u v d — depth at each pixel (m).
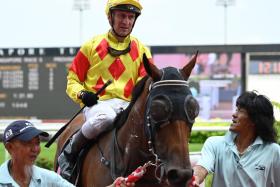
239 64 30.80
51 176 5.45
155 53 29.55
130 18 7.48
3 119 26.25
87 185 7.09
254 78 30.94
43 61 26.19
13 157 5.30
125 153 6.45
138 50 7.63
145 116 6.11
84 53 7.66
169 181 5.57
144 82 6.36
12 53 26.28
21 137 5.22
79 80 7.68
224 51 30.06
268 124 6.38
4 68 26.38
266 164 6.35
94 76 7.62
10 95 26.30
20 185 5.32
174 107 5.68
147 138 6.07
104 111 7.05
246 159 6.36
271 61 30.62
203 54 30.91
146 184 6.26
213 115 31.86
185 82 5.89
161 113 5.68
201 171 6.26
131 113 6.43
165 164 5.66
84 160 7.28
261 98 6.39
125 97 7.53
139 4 7.50
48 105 26.05
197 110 5.79
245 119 6.38
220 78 31.34
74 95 7.54
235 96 31.44
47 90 26.14
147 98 6.07
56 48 26.11
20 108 26.30
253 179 6.30
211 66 31.14
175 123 5.65
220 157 6.45
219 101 31.77
